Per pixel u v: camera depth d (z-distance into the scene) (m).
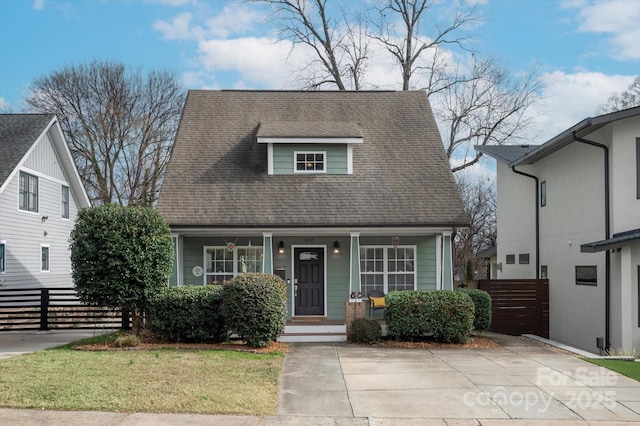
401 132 18.25
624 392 8.35
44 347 12.07
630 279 13.05
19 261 21.22
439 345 12.90
